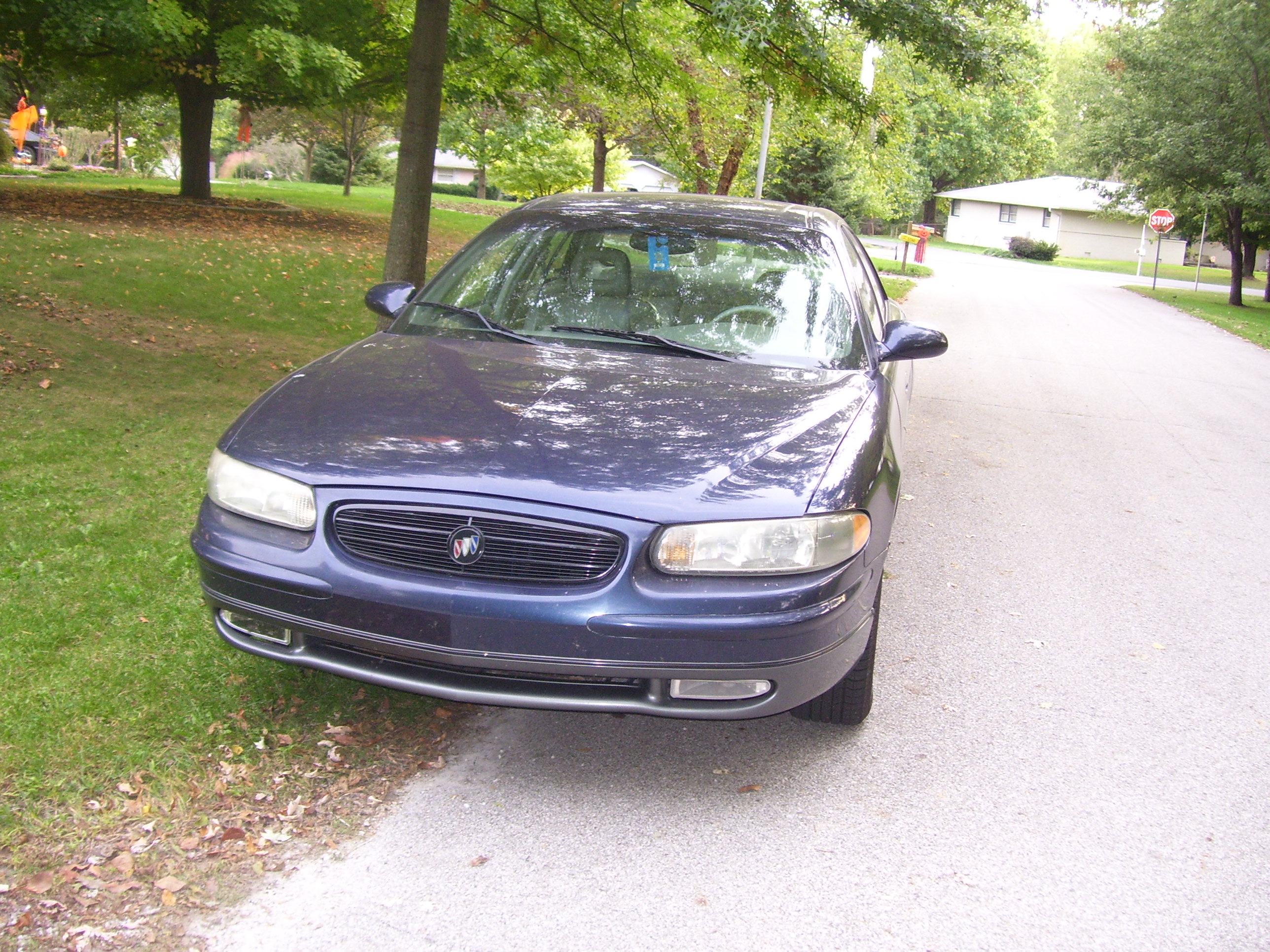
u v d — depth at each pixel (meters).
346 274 14.04
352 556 2.91
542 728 3.56
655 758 3.42
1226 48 26.45
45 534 4.72
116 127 51.97
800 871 2.86
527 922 2.59
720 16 8.14
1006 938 2.64
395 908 2.60
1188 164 28.05
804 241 4.47
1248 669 4.41
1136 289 32.94
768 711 2.94
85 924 2.45
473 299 4.21
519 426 3.12
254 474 3.04
